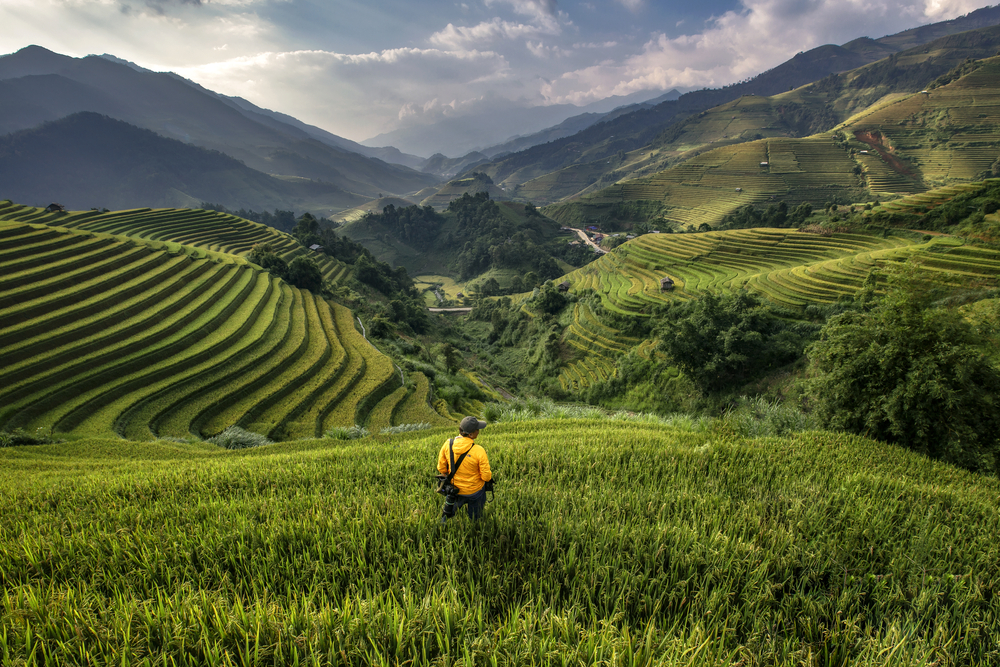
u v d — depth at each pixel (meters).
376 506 6.78
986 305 34.41
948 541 6.09
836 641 4.00
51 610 4.21
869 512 6.71
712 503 6.86
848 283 57.62
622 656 3.43
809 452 11.02
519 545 5.44
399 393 45.03
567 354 76.69
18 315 43.00
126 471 13.88
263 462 12.01
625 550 5.43
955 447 12.68
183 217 127.31
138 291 55.84
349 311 80.12
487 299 147.38
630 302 77.62
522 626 3.85
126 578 5.01
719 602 4.49
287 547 5.66
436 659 3.52
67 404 33.66
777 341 47.81
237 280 70.50
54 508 9.09
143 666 3.45
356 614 3.98
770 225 124.50
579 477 8.56
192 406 36.22
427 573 4.82
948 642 3.96
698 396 48.66
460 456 5.56
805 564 5.17
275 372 44.56
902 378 14.05
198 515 7.19
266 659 3.57
